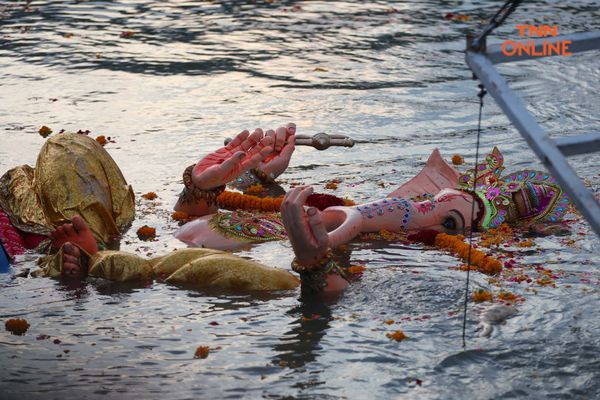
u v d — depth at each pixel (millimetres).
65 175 10000
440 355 7184
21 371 6980
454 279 8773
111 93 16297
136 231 10188
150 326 7777
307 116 15008
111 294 8477
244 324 7809
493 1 24812
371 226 10008
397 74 17719
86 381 6828
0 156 12586
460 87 16781
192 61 18672
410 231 10148
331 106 15570
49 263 8969
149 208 10914
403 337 7473
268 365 7051
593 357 7160
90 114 14992
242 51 19516
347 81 17203
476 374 6906
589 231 10219
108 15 23156
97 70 17891
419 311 8055
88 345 7426
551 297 8305
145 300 8336
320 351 7281
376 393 6609
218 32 21297
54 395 6617
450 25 21844
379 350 7281
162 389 6699
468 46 6332
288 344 7410
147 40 20484
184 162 12664
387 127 14414
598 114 14836
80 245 9133
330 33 21156
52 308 8148
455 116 14992
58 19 22578
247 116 14992
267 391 6652
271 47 19859
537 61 18453
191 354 7254
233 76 17578
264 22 22375
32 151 12867
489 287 8578
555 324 7742
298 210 8148
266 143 10719
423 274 8914
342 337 7520
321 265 8375
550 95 15992
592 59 18594
